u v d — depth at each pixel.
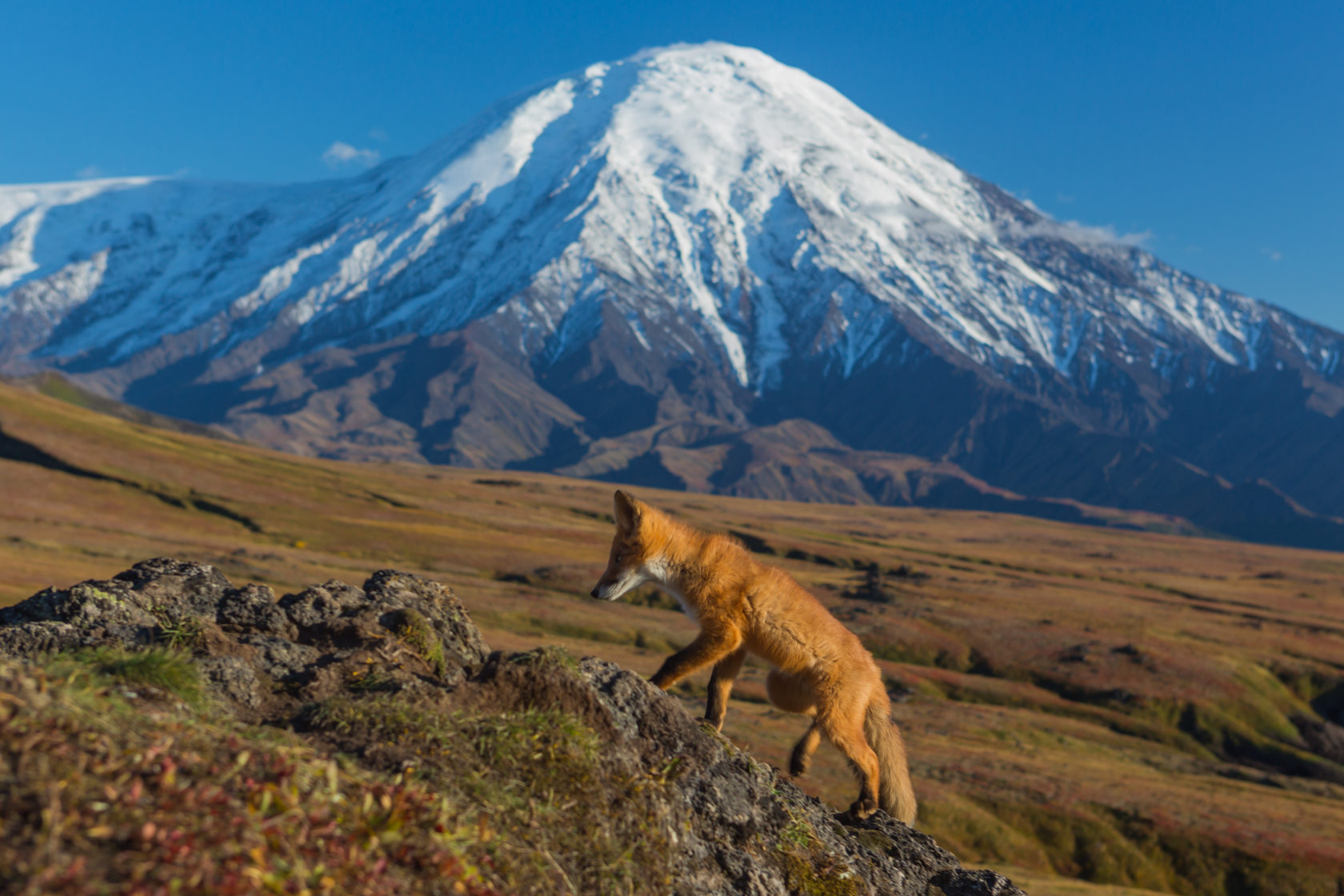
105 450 132.50
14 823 2.88
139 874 2.83
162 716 3.98
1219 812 49.84
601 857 4.70
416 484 177.62
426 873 3.60
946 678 80.00
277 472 150.38
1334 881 43.34
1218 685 81.62
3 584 57.56
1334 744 75.62
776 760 38.56
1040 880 40.69
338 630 6.66
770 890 5.49
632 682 6.09
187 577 6.85
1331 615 119.56
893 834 6.92
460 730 4.99
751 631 6.86
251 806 3.41
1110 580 146.62
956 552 166.62
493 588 92.62
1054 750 62.56
